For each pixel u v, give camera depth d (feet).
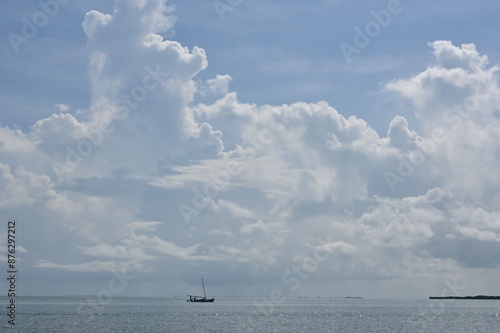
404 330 543.39
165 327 539.29
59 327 517.14
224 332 496.64
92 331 484.33
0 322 565.94
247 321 647.15
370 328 562.25
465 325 616.39
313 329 542.57
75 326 531.50
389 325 606.55
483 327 589.32
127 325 555.28
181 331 499.51
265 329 534.37
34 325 534.37
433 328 570.05
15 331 475.72
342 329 546.26
